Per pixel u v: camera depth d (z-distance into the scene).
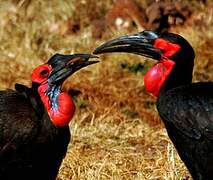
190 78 10.23
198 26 15.80
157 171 11.55
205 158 9.84
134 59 14.75
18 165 9.85
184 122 9.88
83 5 16.30
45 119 9.84
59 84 9.95
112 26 15.94
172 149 11.77
